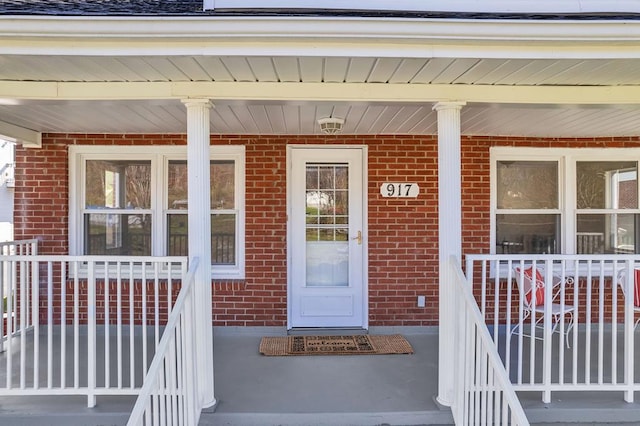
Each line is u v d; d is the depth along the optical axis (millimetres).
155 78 3070
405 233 5211
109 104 3334
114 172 5262
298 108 3812
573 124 4598
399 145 5203
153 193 5238
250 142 5160
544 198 5418
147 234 5266
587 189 5445
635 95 3252
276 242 5168
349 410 3182
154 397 2334
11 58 2623
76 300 3184
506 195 5391
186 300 2967
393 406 3246
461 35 2453
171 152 5199
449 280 3232
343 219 5312
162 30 2416
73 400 3307
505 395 2318
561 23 2422
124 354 4406
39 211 5125
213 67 2838
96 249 5254
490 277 5238
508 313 3277
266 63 2756
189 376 2938
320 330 5223
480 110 3930
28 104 3322
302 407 3225
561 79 3107
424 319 5215
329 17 2377
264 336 5031
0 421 3064
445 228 3254
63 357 3150
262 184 5164
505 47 2584
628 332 3281
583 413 3178
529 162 5418
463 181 5281
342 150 5266
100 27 2404
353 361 4184
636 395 3406
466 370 2924
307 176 5277
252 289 5148
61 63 2736
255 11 2500
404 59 2664
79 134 5145
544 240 5426
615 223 5449
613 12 2549
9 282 3406
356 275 5293
